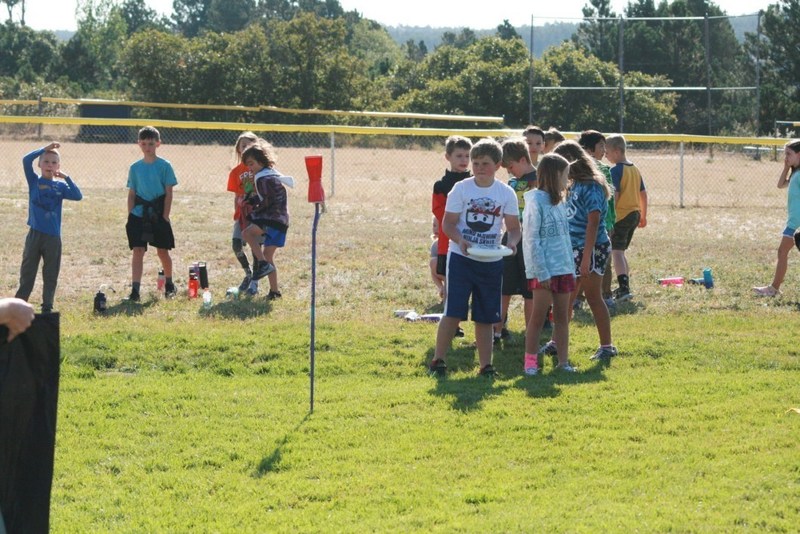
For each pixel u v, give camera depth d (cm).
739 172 3428
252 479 634
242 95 5797
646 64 5144
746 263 1529
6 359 374
